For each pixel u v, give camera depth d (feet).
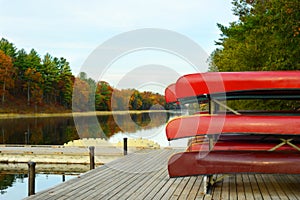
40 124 121.80
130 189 19.43
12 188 35.88
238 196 17.88
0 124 123.34
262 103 41.06
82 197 17.87
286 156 18.02
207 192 18.60
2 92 172.24
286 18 32.94
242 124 17.63
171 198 17.56
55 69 176.24
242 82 17.97
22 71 181.16
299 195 18.03
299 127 17.44
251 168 18.04
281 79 17.79
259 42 42.83
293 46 34.24
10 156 49.42
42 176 41.29
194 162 18.30
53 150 49.57
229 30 55.42
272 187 19.76
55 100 175.01
